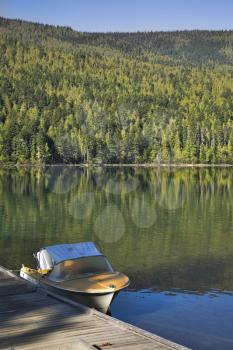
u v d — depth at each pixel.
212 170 139.88
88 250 18.31
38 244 29.66
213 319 17.11
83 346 10.94
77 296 15.97
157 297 19.50
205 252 27.36
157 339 11.20
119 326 12.20
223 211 45.16
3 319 12.81
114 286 16.09
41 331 11.90
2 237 31.84
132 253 27.19
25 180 90.44
